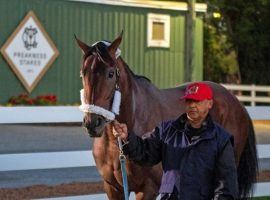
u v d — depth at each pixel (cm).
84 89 539
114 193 615
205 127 450
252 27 2953
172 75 2186
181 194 447
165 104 639
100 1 2023
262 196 811
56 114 688
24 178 1012
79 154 702
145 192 599
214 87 726
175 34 2184
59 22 1962
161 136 470
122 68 582
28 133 1580
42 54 1925
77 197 697
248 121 738
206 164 446
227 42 3034
